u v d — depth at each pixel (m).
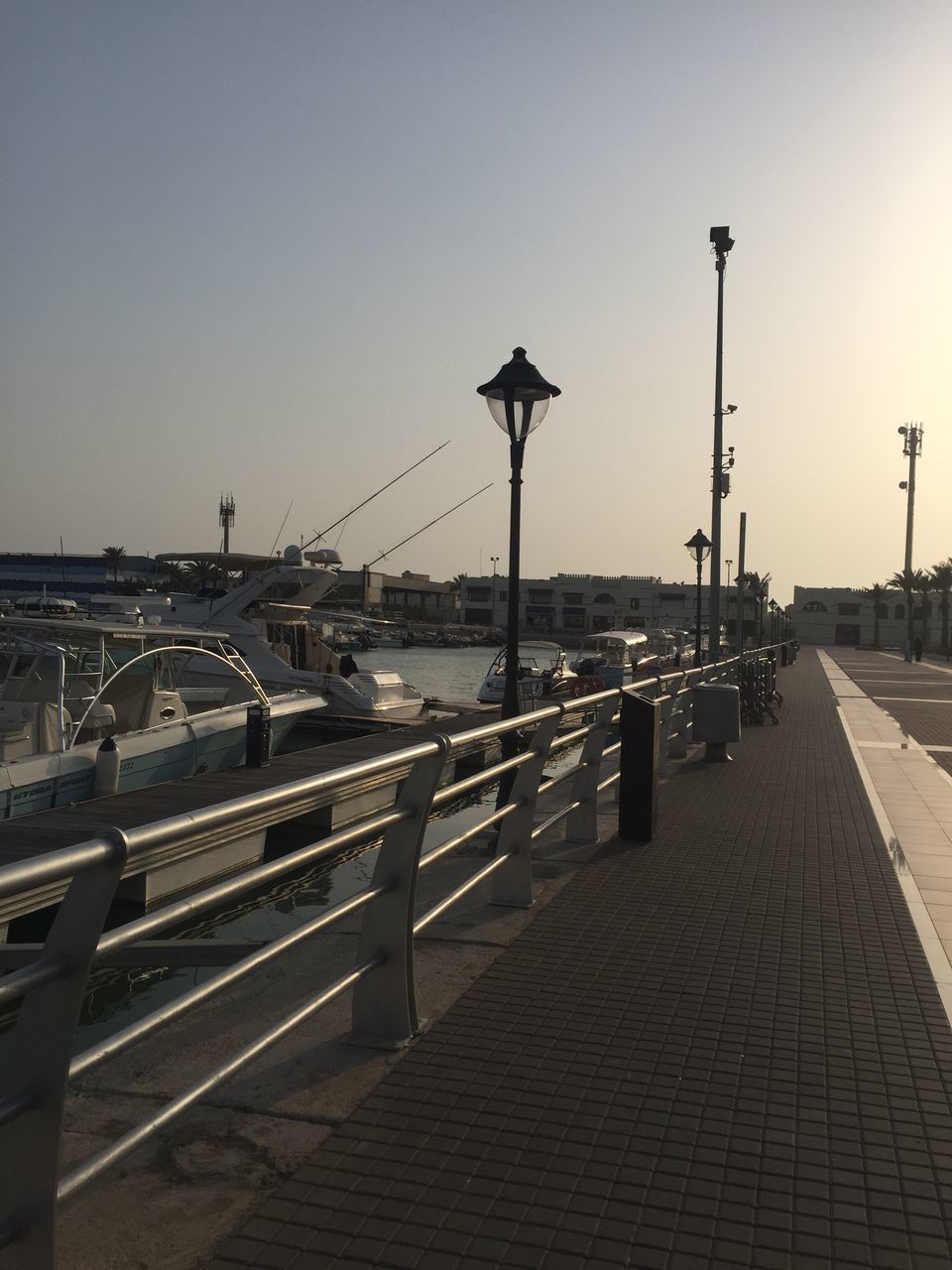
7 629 15.14
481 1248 2.88
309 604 29.75
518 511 9.20
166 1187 3.17
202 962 4.54
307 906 12.34
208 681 26.55
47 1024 2.23
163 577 118.62
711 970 5.29
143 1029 2.52
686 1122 3.64
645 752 8.51
